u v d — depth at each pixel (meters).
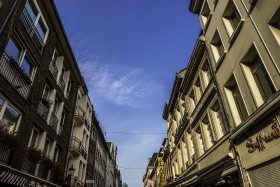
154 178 46.41
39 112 11.90
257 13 7.58
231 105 9.64
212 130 11.79
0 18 8.27
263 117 6.92
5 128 7.91
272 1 6.76
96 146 29.62
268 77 7.45
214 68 11.50
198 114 13.84
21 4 9.99
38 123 11.46
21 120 9.88
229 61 9.77
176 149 21.27
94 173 26.92
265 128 6.95
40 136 11.84
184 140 18.98
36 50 11.59
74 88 18.88
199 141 14.55
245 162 8.09
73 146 17.53
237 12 9.75
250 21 8.04
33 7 11.89
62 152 14.96
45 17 13.15
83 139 21.55
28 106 10.44
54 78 14.14
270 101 6.53
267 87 7.51
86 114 23.48
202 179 12.55
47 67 12.98
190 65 15.93
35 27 11.83
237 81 8.98
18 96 9.62
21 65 10.28
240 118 9.19
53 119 13.80
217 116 11.73
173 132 24.25
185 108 17.95
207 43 12.78
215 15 11.67
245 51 8.39
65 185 13.76
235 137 8.70
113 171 54.09
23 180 8.61
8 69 9.21
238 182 8.89
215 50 11.90
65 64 17.06
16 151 8.95
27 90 10.55
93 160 26.97
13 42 9.70
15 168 8.97
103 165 36.41
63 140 15.36
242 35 8.62
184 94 18.42
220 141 10.43
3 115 8.56
